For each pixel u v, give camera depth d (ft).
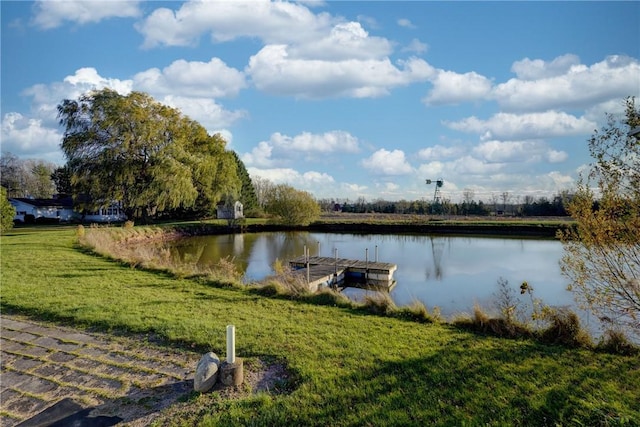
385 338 19.77
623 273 16.25
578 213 17.44
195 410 12.85
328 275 49.47
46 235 75.51
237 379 14.51
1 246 56.18
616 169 16.25
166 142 109.19
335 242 97.86
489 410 12.66
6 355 17.51
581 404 13.05
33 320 22.35
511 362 16.74
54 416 12.66
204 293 30.04
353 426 11.80
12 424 12.32
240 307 25.96
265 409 12.70
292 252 79.46
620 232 15.87
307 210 128.77
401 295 44.47
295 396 13.51
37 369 16.11
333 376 15.02
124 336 19.74
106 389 14.38
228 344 14.67
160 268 39.55
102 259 46.44
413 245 90.58
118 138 98.43
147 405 13.24
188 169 106.11
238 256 73.92
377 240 101.30
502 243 92.58
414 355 17.30
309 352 17.49
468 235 111.55
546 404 13.02
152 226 106.42
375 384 14.39
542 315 20.94
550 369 16.03
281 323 22.11
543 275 53.83
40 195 214.48
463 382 14.66
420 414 12.36
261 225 131.03
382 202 201.67
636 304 16.38
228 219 130.00
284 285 31.73
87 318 21.99
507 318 21.85
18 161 209.97
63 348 18.25
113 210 157.17
